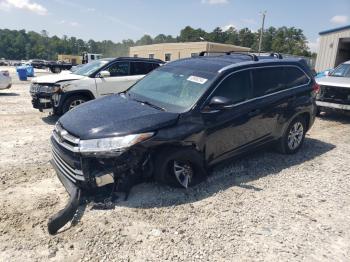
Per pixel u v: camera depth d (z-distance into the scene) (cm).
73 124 431
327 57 2227
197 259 332
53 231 359
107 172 400
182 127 447
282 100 586
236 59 572
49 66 3941
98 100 528
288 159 626
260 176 538
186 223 391
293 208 440
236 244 358
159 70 593
